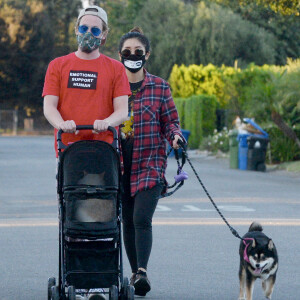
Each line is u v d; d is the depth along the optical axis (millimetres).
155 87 14516
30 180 41688
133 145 14344
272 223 24500
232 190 35875
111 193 11352
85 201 11312
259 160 50656
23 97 138125
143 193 14062
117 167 11641
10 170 49188
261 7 122000
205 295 14508
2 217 26266
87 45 12117
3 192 35062
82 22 12180
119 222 11594
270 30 127000
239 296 14344
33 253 19000
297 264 17625
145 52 14516
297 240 21094
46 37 137625
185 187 37375
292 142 55938
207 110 74062
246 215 26531
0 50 134875
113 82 12336
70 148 11484
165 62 114812
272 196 33188
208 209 28266
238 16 117688
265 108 54062
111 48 135375
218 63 112875
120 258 11586
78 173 11422
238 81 68688
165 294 14562
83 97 12227
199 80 84375
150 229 14086
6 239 21312
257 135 51219
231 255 18719
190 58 113562
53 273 16562
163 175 14406
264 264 13719
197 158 64562
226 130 69500
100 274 11516
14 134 134625
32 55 136375
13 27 134625
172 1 118688
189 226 23734
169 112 14547
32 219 25750
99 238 11289
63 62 12289
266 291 14242
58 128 11742
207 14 114188
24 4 136750
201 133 74000
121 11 137250
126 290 11594
